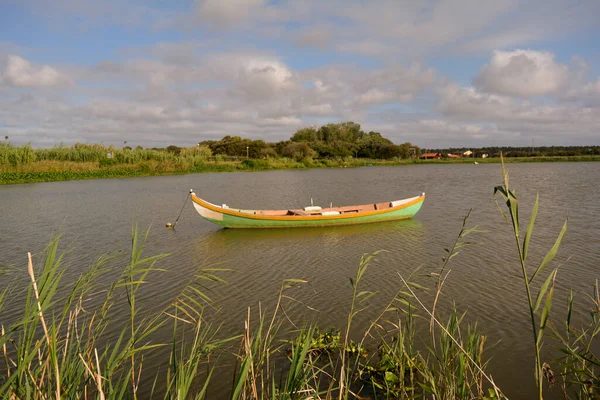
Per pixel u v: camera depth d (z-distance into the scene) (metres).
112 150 54.53
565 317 7.75
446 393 4.39
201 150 69.38
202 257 12.71
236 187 35.72
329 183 39.66
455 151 133.75
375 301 8.73
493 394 4.55
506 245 13.10
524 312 8.02
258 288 9.75
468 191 30.91
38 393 3.39
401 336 5.88
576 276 9.88
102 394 3.30
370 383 5.88
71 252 13.32
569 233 14.56
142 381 5.97
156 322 7.93
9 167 43.81
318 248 13.63
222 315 8.26
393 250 13.03
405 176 49.19
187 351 6.78
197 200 16.59
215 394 5.66
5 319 8.00
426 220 18.39
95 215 20.77
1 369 6.08
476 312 8.07
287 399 3.78
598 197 24.97
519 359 6.43
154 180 43.25
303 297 9.10
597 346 6.60
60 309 8.40
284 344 7.02
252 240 15.11
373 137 109.19
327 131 108.06
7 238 15.55
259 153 88.69
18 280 10.24
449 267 10.86
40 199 27.09
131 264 4.54
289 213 18.19
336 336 7.02
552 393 5.59
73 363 3.87
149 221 19.16
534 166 69.62
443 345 5.02
